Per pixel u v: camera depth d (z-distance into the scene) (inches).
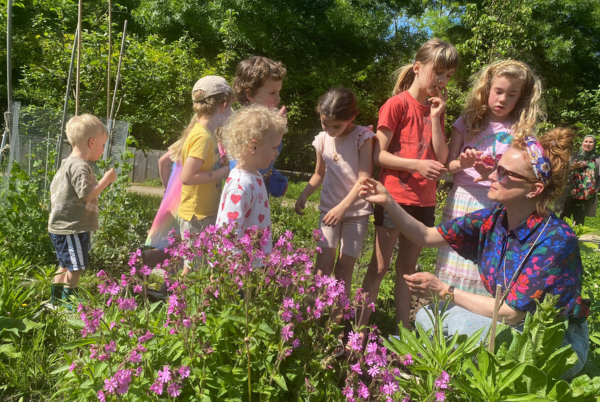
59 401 91.7
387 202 103.6
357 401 73.6
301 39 742.5
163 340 79.5
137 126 346.9
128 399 72.6
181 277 85.5
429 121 127.6
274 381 78.1
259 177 106.7
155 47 401.1
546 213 89.0
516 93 121.3
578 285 85.8
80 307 76.9
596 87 807.1
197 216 130.3
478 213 100.6
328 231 125.1
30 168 195.3
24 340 104.1
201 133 126.0
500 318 89.4
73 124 137.2
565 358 78.0
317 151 133.7
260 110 105.3
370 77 779.4
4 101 660.7
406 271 128.9
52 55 336.2
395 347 87.4
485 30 415.8
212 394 76.4
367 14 785.6
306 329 81.7
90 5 387.5
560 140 87.7
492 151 124.6
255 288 83.8
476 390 75.2
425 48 124.4
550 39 707.4
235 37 645.3
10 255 160.6
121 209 198.8
